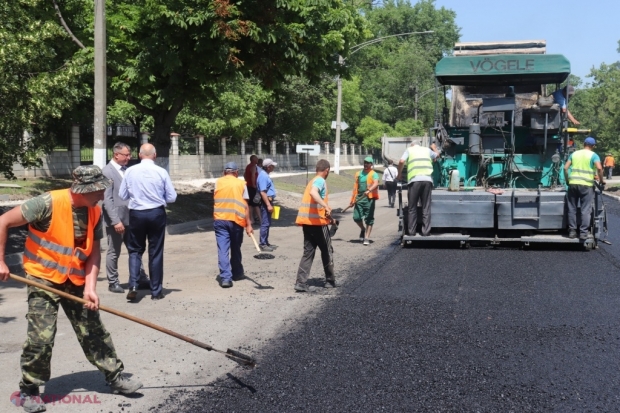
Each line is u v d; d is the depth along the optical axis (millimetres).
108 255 8688
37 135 13406
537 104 13289
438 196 12648
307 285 8906
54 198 4691
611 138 51500
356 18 18516
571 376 5512
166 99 16188
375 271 10258
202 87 18016
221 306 7988
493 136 13781
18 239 12133
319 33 16219
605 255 11656
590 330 6871
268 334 6781
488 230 13102
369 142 53281
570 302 8086
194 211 18750
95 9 13305
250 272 10383
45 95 11609
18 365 5727
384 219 19656
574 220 12133
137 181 8141
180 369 5715
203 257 11922
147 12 15094
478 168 13922
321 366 5758
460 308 7812
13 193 19516
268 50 16125
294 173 43156
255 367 5742
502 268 10406
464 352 6145
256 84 35500
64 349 6254
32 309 4695
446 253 12000
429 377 5477
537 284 9156
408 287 9031
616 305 7934
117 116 27938
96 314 4918
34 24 11875
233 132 37312
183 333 6816
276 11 15570
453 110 14867
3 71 10930
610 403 4930
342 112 53156
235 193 9328
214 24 14523
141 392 5164
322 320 7289
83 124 27656
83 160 27328
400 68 61031
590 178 11906
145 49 15250
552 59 13305
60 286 4762
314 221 8727
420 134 55406
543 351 6180
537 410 4801
